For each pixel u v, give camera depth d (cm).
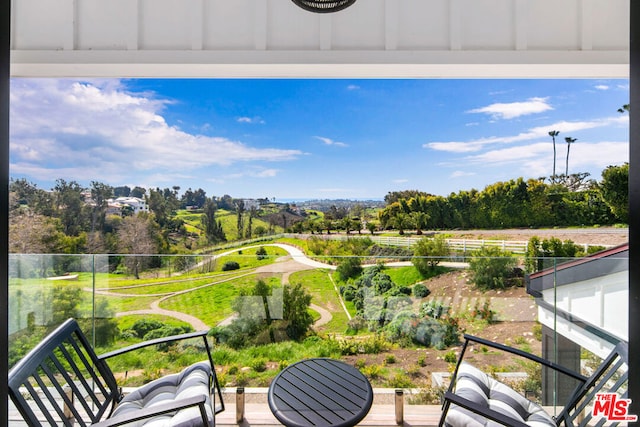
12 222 1309
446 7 255
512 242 1422
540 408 179
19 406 138
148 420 165
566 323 247
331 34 255
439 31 256
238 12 254
